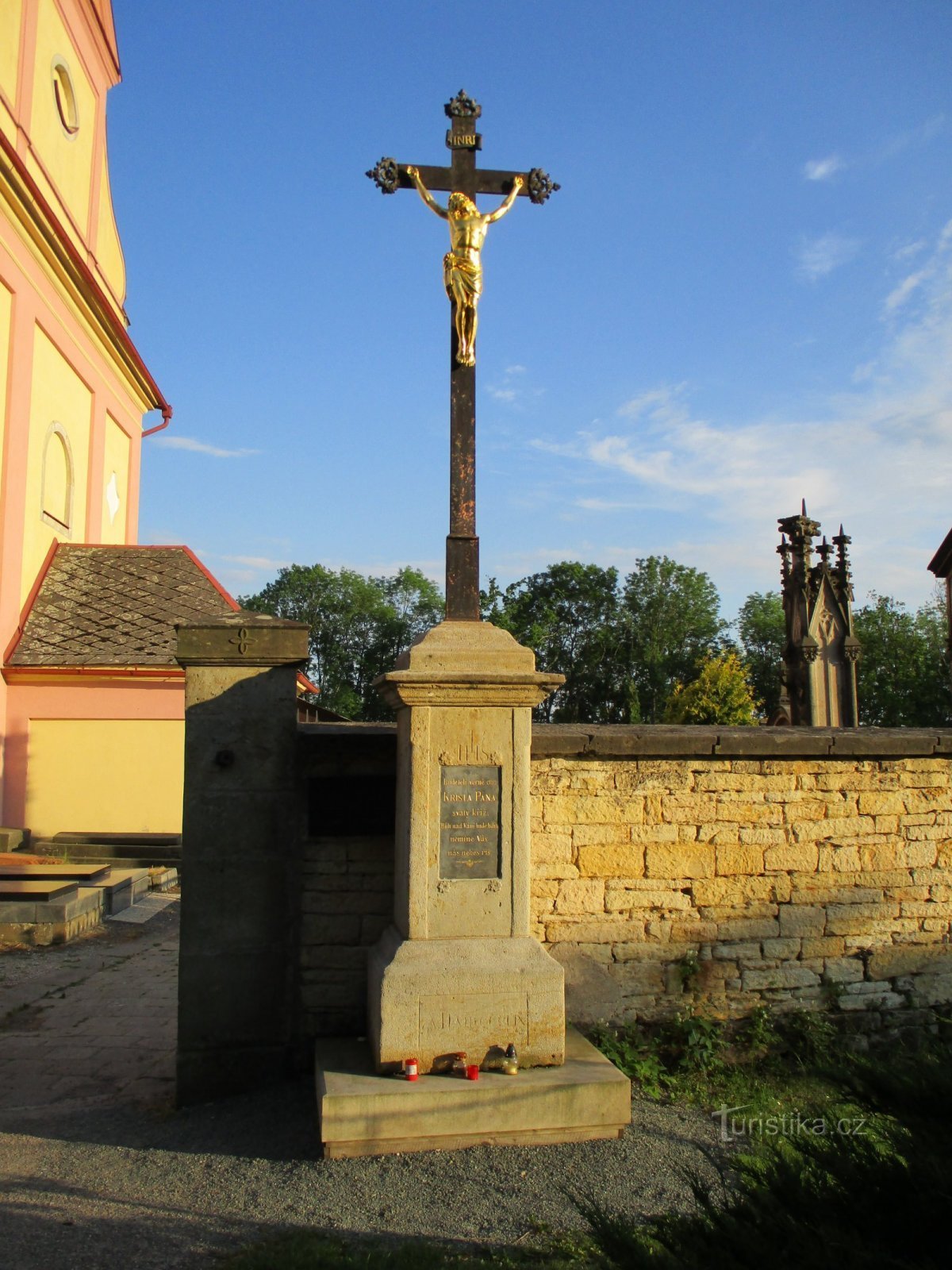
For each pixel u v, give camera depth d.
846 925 7.20
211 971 6.38
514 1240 4.34
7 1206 4.76
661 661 57.03
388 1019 5.51
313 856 6.54
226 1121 5.88
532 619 58.34
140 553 18.75
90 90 20.44
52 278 17.72
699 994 6.92
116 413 22.12
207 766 6.48
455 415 6.24
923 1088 2.75
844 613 17.03
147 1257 4.24
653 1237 2.83
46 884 11.99
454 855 5.75
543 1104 5.35
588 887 6.82
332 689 65.44
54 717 16.11
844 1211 2.56
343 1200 4.73
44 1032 8.05
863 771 7.32
